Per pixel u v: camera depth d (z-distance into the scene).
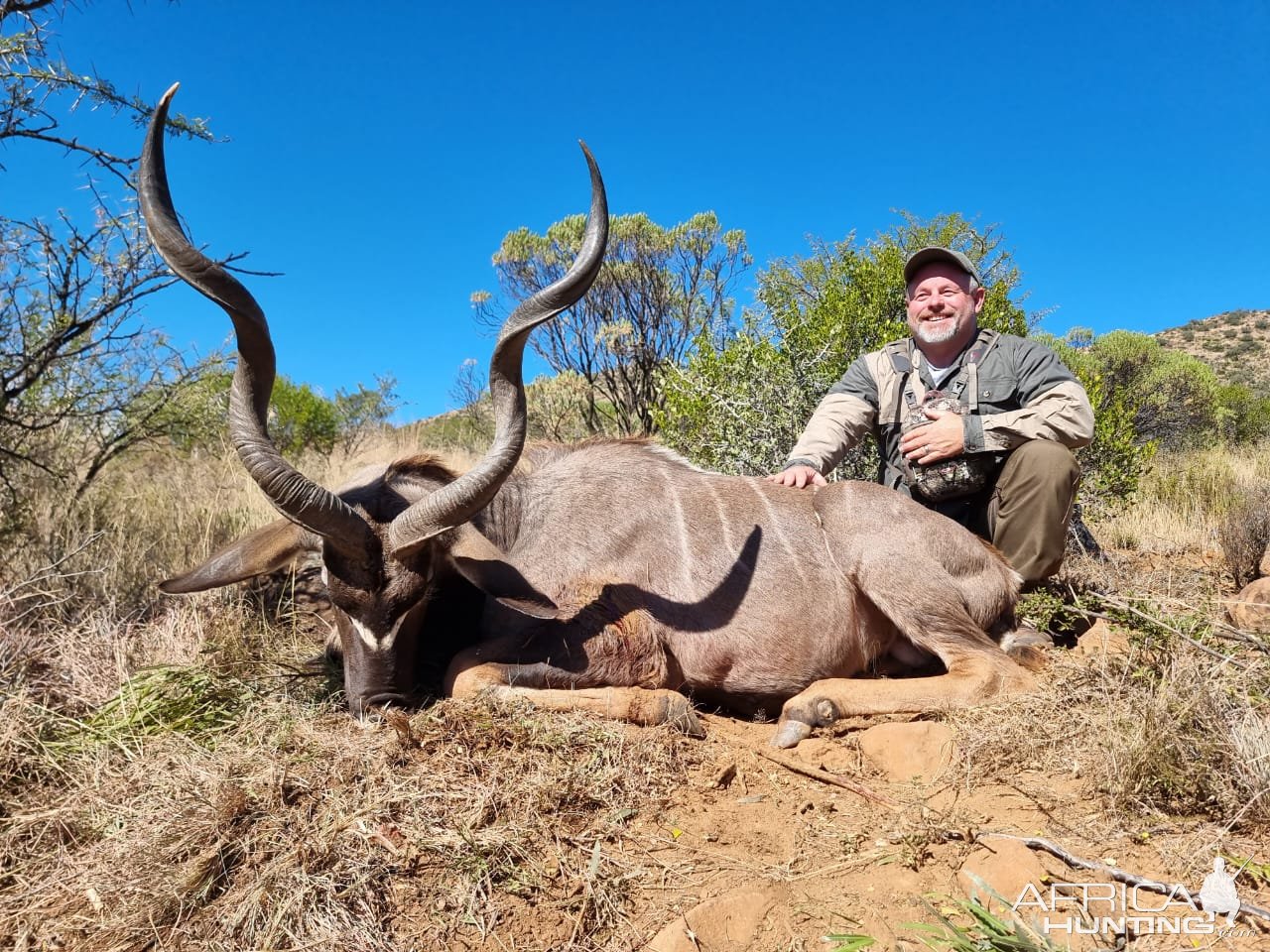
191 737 1.52
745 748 1.55
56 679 1.71
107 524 2.44
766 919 1.07
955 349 2.12
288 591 2.25
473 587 1.78
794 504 1.89
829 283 3.41
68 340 2.42
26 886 1.17
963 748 1.41
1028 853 1.13
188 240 1.37
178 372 2.96
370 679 1.54
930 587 1.73
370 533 1.52
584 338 5.67
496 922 1.07
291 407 6.49
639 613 1.72
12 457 2.41
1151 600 1.69
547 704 1.56
